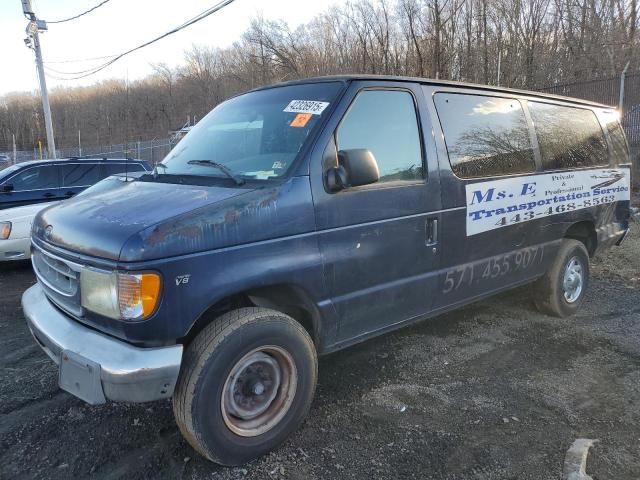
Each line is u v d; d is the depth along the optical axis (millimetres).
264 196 2855
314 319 3199
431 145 3715
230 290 2701
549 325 5008
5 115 76062
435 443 3102
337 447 3066
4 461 2951
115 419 3379
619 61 20984
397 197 3447
